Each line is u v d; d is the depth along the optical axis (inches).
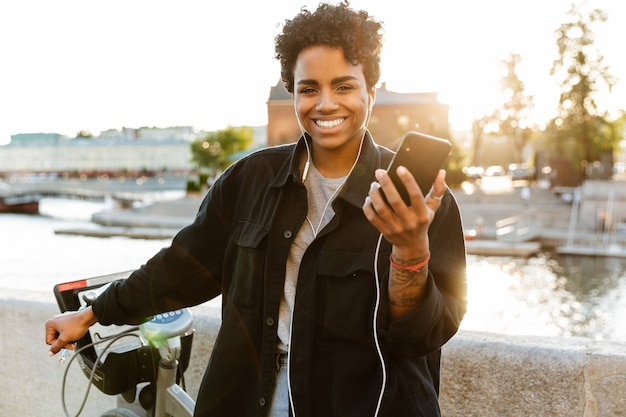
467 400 81.6
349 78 52.1
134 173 5049.2
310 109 53.2
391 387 50.3
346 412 50.7
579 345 79.4
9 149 5610.2
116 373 73.4
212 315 96.3
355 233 52.2
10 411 111.7
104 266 957.2
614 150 1872.5
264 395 54.4
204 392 57.0
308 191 56.2
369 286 51.1
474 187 1941.4
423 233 43.1
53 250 1111.6
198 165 3255.4
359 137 55.8
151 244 1167.0
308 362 51.9
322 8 52.7
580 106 1775.3
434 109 2256.4
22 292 114.9
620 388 74.8
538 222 1200.2
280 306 54.7
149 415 76.3
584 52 1785.2
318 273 52.0
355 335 51.1
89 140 5620.1
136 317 64.5
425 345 48.3
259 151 60.9
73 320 67.2
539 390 78.2
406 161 42.4
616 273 884.0
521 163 2871.6
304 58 52.5
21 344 109.6
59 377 106.8
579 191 1328.7
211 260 61.7
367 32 52.5
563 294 768.9
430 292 47.1
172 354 71.7
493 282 834.2
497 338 82.7
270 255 54.9
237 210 59.4
